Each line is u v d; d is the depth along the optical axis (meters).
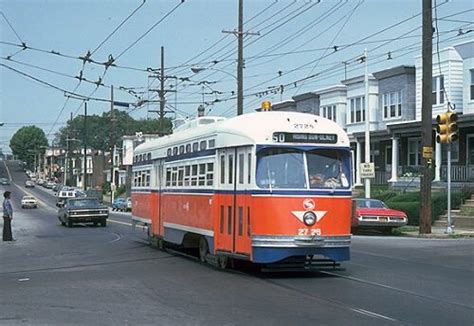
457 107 41.03
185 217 17.73
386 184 44.25
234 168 14.62
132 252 20.50
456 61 41.06
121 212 62.56
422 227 26.91
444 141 25.92
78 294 12.16
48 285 13.41
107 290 12.62
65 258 19.06
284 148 13.89
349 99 51.56
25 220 44.75
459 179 38.56
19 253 20.88
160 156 20.77
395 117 46.56
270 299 11.35
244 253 13.98
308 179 13.79
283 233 13.49
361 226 27.80
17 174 169.25
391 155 47.72
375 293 11.94
